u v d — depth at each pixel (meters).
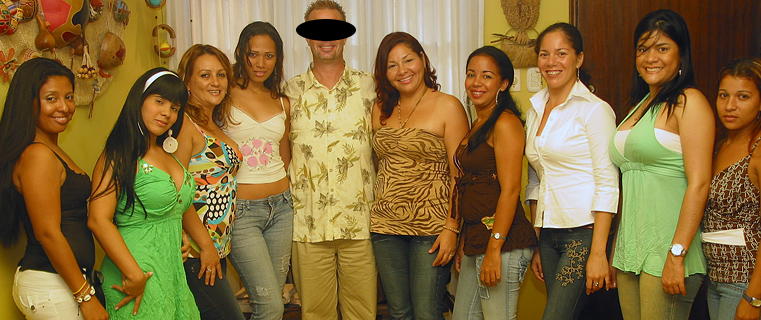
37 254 1.58
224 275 2.02
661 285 1.64
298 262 2.33
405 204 2.15
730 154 1.61
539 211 1.91
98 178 1.61
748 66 1.55
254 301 2.13
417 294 2.16
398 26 2.86
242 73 2.19
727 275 1.58
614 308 2.85
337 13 2.29
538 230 2.12
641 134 1.65
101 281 1.64
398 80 2.16
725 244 1.57
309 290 2.33
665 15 1.64
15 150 1.51
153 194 1.62
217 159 1.94
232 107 2.15
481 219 1.99
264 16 2.89
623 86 2.75
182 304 1.73
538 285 2.95
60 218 1.54
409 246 2.23
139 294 1.62
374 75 2.29
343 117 2.27
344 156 2.26
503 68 1.98
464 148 2.04
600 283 1.75
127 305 1.63
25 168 1.50
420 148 2.13
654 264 1.66
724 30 2.66
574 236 1.83
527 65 2.80
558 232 1.88
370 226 2.29
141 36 2.79
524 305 2.97
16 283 1.59
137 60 2.75
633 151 1.68
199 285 1.92
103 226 1.56
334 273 2.37
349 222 2.26
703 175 1.56
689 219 1.57
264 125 2.18
